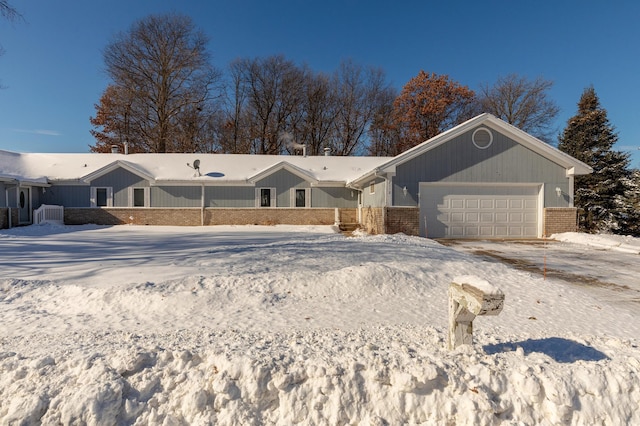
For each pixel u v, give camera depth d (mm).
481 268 8008
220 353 3332
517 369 3146
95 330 4461
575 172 15891
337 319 4988
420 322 4930
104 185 21328
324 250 9484
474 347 3457
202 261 8008
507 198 16172
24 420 2766
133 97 35625
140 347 3545
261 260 8023
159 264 7797
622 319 5211
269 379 3033
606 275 8477
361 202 21344
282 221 21984
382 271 6793
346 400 2949
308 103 40719
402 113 39656
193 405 2896
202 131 39594
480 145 16031
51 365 3238
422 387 2992
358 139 42031
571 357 3398
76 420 2775
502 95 40719
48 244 11742
